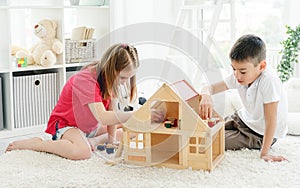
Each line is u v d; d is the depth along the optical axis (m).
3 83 3.17
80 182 1.94
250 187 1.87
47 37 3.34
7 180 1.97
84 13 3.86
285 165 2.12
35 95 3.29
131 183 1.92
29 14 3.67
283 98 2.37
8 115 3.18
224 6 3.98
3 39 3.12
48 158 2.25
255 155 2.28
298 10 3.66
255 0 3.88
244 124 2.43
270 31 3.84
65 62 3.46
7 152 2.34
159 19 4.01
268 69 2.29
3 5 3.05
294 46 3.34
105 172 2.06
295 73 3.49
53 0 3.38
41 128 3.31
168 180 1.95
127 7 3.82
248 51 2.17
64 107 2.45
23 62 3.23
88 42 3.58
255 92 2.28
